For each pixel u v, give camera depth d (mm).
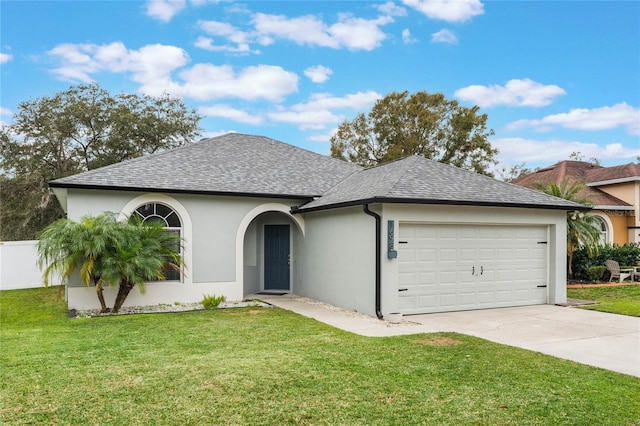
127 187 12844
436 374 6465
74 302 12688
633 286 17766
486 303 12727
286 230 16875
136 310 12789
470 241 12578
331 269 13586
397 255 11328
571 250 18766
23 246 18984
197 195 14023
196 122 34438
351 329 9812
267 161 17766
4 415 4980
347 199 12406
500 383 6082
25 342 8469
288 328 9867
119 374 6383
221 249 14312
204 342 8484
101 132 31047
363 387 5898
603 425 4785
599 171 27031
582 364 7004
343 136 42844
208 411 5117
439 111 40219
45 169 30375
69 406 5238
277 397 5531
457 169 14508
